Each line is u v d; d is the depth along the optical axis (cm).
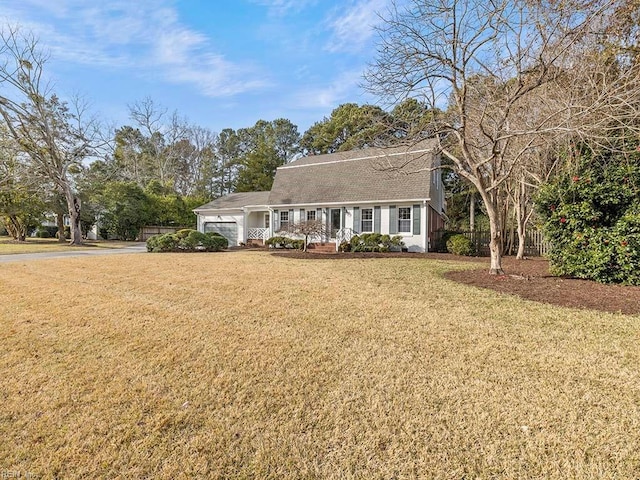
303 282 742
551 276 790
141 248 1956
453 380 305
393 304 555
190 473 202
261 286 700
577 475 197
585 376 309
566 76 812
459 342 392
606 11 743
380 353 364
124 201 2727
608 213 709
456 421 247
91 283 739
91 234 2934
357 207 1780
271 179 3656
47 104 2127
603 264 687
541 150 1049
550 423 243
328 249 1795
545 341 393
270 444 227
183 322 471
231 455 217
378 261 1147
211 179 4322
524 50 716
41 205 2358
